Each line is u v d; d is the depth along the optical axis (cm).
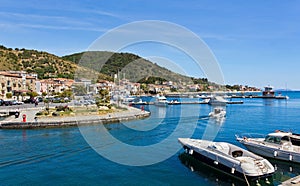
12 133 3384
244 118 5462
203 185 1706
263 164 1759
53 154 2358
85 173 1891
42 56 15738
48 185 1664
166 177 1839
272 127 4253
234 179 1812
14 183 1691
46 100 6353
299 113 6525
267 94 14538
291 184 1395
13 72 10444
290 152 2123
